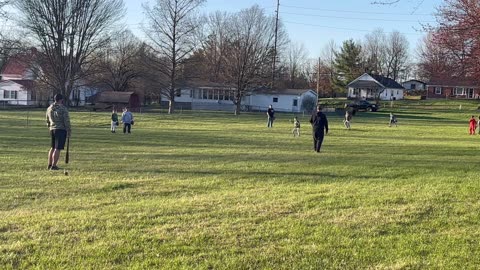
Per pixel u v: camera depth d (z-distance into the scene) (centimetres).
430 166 1495
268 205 869
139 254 595
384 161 1633
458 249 631
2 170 1323
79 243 635
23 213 807
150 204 878
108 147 2097
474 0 1416
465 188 1053
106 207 860
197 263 568
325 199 931
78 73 6931
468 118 6200
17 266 551
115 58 7781
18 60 5256
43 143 2209
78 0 6638
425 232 709
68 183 1117
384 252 617
